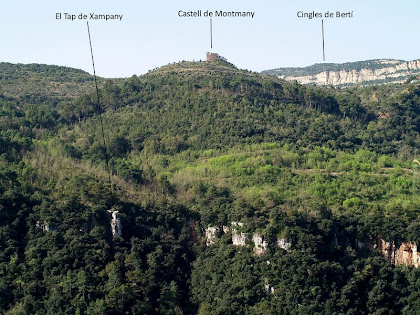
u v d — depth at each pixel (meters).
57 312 144.75
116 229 168.00
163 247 172.88
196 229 181.12
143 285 159.00
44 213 162.38
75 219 163.50
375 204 183.25
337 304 156.62
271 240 165.50
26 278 150.12
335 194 191.25
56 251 156.00
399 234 167.75
